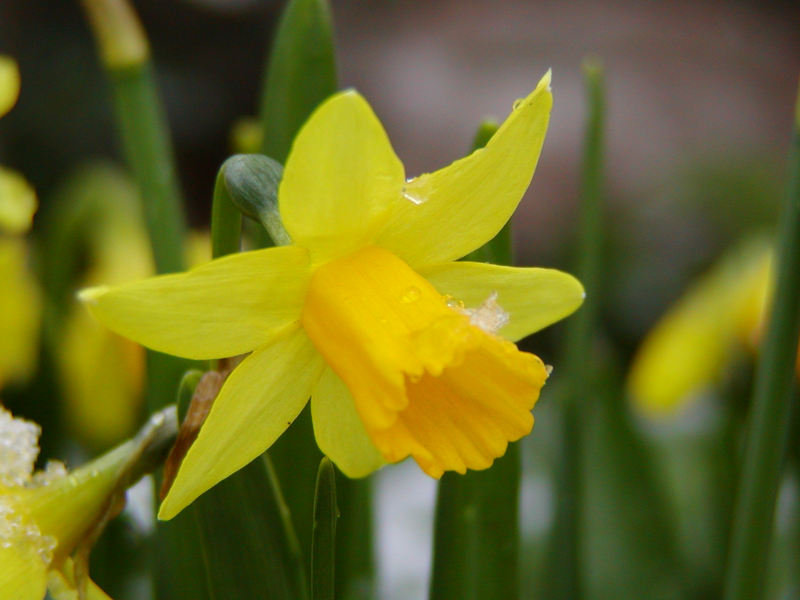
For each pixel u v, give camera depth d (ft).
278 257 0.94
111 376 1.49
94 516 1.00
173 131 3.71
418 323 0.95
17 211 1.29
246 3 3.74
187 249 1.57
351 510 1.12
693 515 1.65
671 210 3.18
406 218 0.96
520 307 0.99
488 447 0.97
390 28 3.95
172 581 1.12
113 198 1.59
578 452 1.19
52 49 3.56
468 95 3.72
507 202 0.96
